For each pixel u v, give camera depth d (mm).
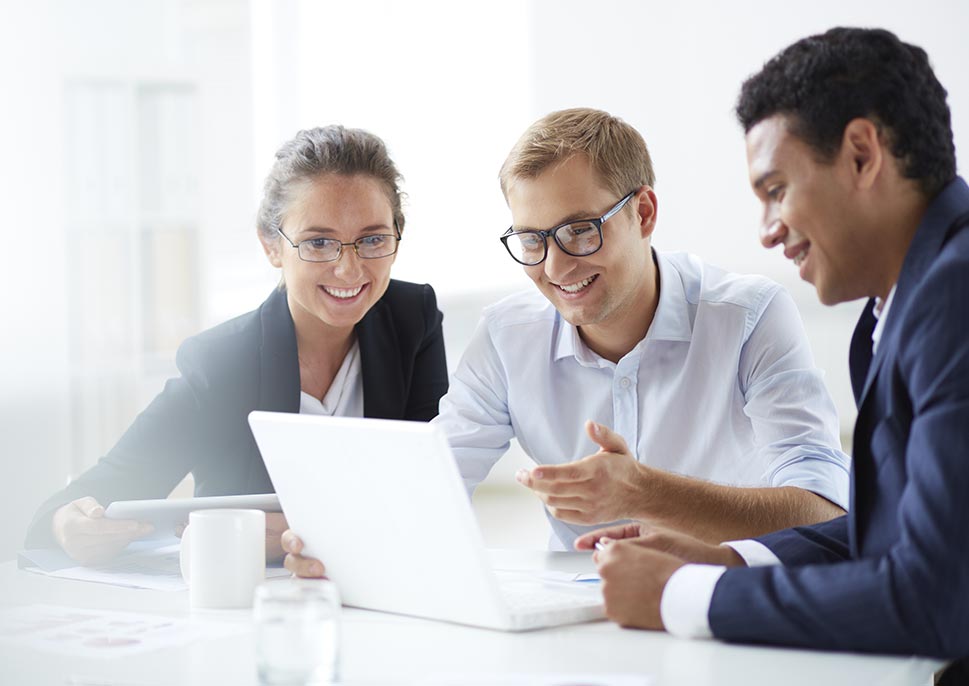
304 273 2262
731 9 6562
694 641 1363
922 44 6242
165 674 1290
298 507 1624
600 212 2072
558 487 1721
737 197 6637
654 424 2297
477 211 6602
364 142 2285
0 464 4336
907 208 1438
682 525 1847
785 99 1438
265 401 2336
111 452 2283
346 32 6234
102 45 5133
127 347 4469
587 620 1474
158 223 4500
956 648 1249
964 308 1299
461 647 1365
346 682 1234
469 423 2381
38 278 4371
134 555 2041
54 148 4367
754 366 2236
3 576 1878
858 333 1610
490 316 2406
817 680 1202
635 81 6770
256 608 1200
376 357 2418
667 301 2264
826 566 1315
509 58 6664
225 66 5633
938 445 1264
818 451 2100
